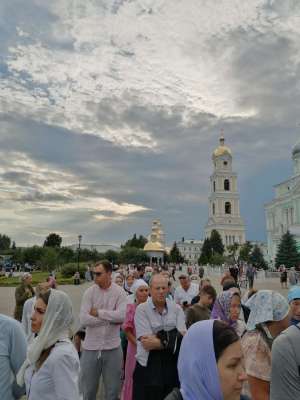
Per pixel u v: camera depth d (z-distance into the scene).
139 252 95.94
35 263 86.12
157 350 5.14
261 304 4.33
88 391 6.24
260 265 88.81
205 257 104.38
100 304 6.49
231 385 2.30
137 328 5.34
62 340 3.54
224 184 125.06
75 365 3.42
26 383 3.55
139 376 5.19
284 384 3.40
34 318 3.97
